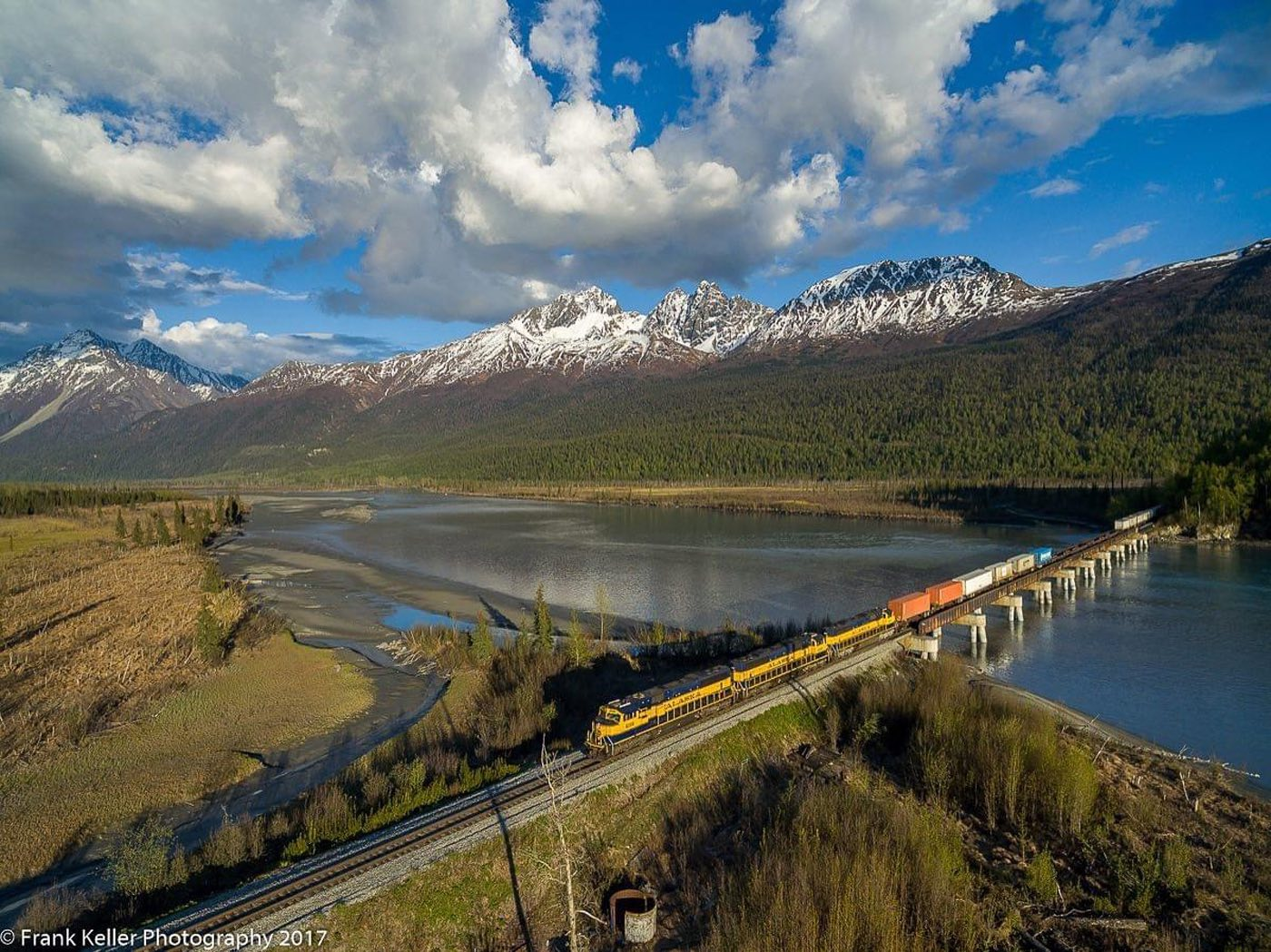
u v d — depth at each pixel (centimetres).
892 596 10738
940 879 3397
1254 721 5919
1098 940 3219
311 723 6250
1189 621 9050
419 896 3422
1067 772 4291
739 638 7706
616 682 6731
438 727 5941
